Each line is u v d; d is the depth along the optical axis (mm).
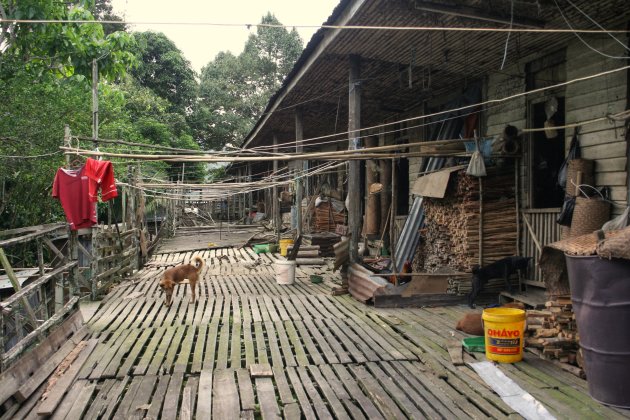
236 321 6473
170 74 27953
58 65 9102
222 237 21250
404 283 7676
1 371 3785
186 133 26172
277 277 9750
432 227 8633
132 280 10250
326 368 4582
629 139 5637
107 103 13531
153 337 5688
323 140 17797
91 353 5066
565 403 3709
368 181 13359
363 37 7254
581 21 6047
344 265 8555
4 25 7348
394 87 10133
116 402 3883
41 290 6062
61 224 6211
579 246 3980
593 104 6305
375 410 3664
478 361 4676
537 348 4836
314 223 16047
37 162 9406
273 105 12719
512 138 7340
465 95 9406
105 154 6168
